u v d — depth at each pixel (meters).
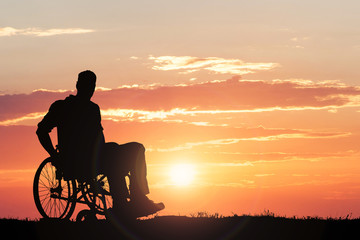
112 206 12.96
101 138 12.99
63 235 12.38
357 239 12.76
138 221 13.80
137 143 13.13
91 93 13.14
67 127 12.81
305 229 13.54
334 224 14.12
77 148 12.79
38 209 12.87
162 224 13.59
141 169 13.05
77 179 12.81
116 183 12.88
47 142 12.77
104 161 12.85
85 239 12.12
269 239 12.55
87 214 13.12
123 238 12.27
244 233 13.05
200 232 12.97
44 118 12.80
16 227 13.04
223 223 13.80
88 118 12.95
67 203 12.95
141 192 13.01
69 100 12.94
